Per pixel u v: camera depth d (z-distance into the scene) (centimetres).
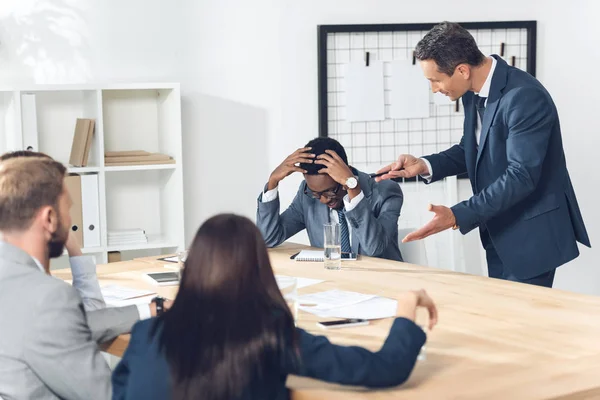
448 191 478
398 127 471
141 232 418
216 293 152
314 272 287
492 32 479
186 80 439
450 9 473
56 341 181
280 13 450
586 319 221
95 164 408
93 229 402
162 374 153
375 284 266
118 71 429
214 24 441
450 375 175
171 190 423
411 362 167
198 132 444
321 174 316
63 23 418
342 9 459
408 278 275
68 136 424
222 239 154
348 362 160
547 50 487
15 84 414
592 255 502
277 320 154
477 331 210
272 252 329
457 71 308
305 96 459
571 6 488
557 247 311
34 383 185
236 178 453
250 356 150
